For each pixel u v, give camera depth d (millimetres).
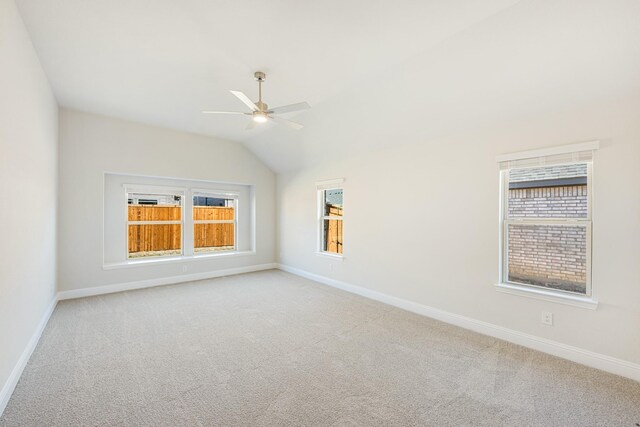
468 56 2623
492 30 2340
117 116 4664
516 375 2424
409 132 3873
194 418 1896
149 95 3828
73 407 1996
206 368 2512
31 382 2281
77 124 4430
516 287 3039
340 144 4812
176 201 5801
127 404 2031
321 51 2768
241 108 4289
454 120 3375
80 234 4480
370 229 4605
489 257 3234
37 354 2719
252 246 6715
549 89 2607
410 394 2166
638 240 2355
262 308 4078
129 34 2533
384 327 3438
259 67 3074
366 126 4133
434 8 2162
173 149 5355
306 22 2344
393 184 4262
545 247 2973
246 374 2424
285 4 2135
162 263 5324
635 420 1900
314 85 3473
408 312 3963
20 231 2369
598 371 2488
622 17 1950
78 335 3139
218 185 6277
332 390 2211
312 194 5848
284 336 3170
